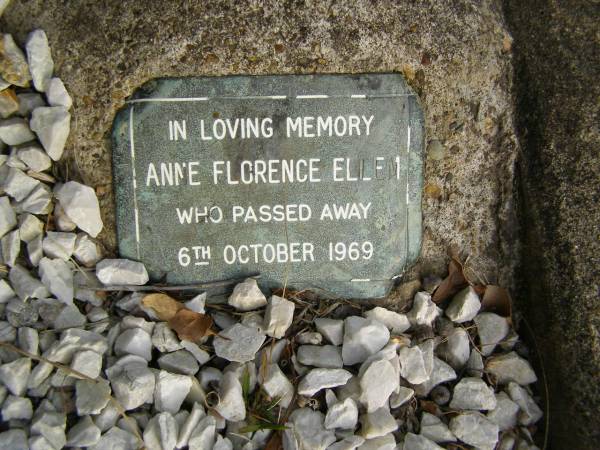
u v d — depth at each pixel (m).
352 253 0.38
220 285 0.38
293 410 0.35
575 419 0.37
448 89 0.37
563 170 0.36
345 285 0.38
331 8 0.35
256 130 0.36
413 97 0.37
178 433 0.33
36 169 0.35
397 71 0.36
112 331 0.35
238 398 0.34
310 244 0.38
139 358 0.35
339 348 0.37
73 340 0.34
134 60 0.35
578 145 0.36
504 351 0.40
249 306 0.37
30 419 0.33
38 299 0.35
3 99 0.35
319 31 0.35
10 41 0.34
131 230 0.36
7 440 0.31
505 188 0.39
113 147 0.35
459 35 0.37
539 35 0.37
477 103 0.38
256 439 0.35
